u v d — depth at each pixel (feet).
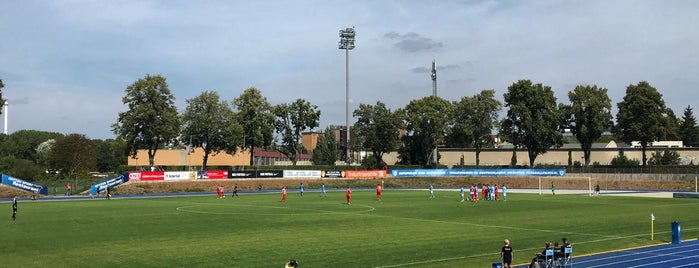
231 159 520.01
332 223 157.38
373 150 471.21
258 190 346.33
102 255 105.81
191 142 417.49
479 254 107.65
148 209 204.74
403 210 198.90
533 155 432.25
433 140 458.09
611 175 374.63
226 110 419.33
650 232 138.72
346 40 423.23
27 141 648.38
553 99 426.92
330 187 372.38
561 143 429.38
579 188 366.22
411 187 383.04
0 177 289.74
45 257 103.86
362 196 282.56
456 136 474.08
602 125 412.16
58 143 400.67
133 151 394.11
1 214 186.60
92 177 384.06
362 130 472.03
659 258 103.50
